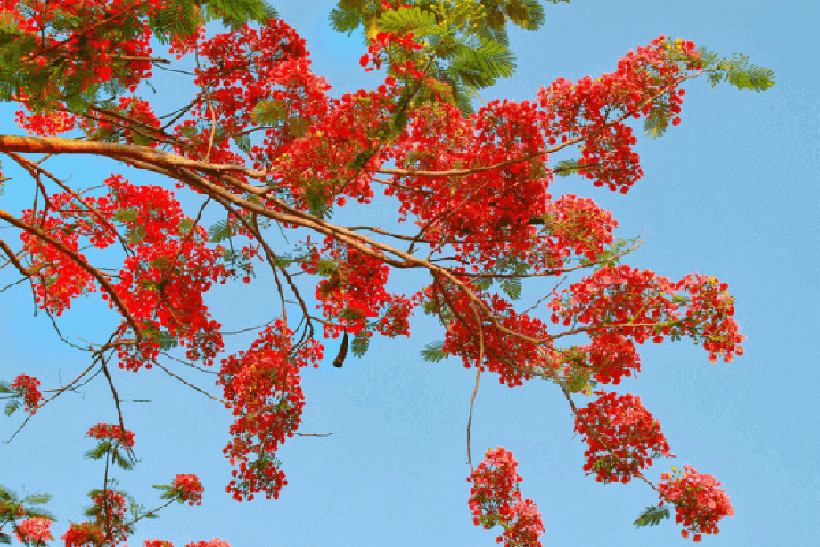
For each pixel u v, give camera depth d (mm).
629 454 5418
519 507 6535
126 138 6219
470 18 3004
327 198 4008
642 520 5340
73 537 7008
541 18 4363
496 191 5113
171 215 6422
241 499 6191
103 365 5660
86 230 6328
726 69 4656
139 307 5719
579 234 5680
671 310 5035
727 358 4812
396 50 3355
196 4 3615
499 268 5555
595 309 5285
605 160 5035
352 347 6238
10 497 5957
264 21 5742
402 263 4352
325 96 4840
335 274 4973
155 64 5262
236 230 6445
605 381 5473
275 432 6094
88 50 3383
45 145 3994
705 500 5102
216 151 6328
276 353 6246
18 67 3352
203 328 6625
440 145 5129
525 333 5668
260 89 6023
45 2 3406
